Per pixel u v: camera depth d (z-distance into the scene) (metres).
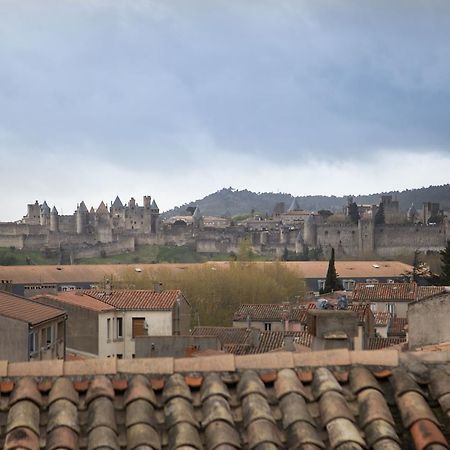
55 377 13.21
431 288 103.75
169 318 89.00
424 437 11.76
